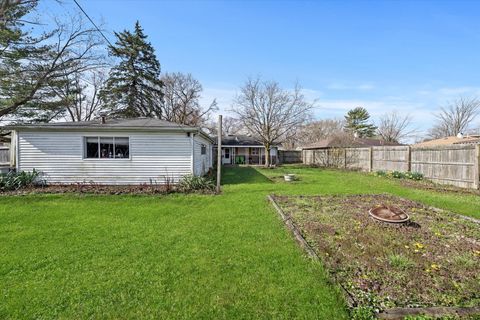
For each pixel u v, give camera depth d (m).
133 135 10.14
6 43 12.70
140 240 4.20
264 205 6.72
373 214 5.25
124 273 3.08
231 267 3.23
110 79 24.97
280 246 3.90
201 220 5.38
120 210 6.25
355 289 2.70
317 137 42.41
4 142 18.05
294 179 12.50
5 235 4.44
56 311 2.38
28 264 3.33
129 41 25.39
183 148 10.37
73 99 17.31
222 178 13.27
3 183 8.48
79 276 3.01
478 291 2.66
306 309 2.39
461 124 29.38
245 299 2.56
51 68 13.52
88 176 10.00
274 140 22.97
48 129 9.69
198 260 3.43
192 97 31.16
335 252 3.64
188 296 2.61
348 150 19.22
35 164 9.77
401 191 8.96
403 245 3.89
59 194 7.95
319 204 6.72
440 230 4.62
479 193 8.37
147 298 2.58
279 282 2.86
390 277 2.94
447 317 2.26
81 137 9.89
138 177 10.20
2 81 13.23
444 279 2.90
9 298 2.58
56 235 4.44
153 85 26.98
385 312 2.30
